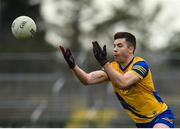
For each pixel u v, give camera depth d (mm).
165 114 23344
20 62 54812
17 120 53531
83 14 87062
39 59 55031
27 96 54531
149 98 23094
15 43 78938
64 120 51812
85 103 52938
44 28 86250
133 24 84688
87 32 85312
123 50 22828
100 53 21219
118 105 52812
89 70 51656
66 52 22609
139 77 22125
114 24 85000
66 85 54500
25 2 90625
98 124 51469
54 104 54094
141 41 82375
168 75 52656
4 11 89500
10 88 54594
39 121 52094
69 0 88188
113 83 23250
